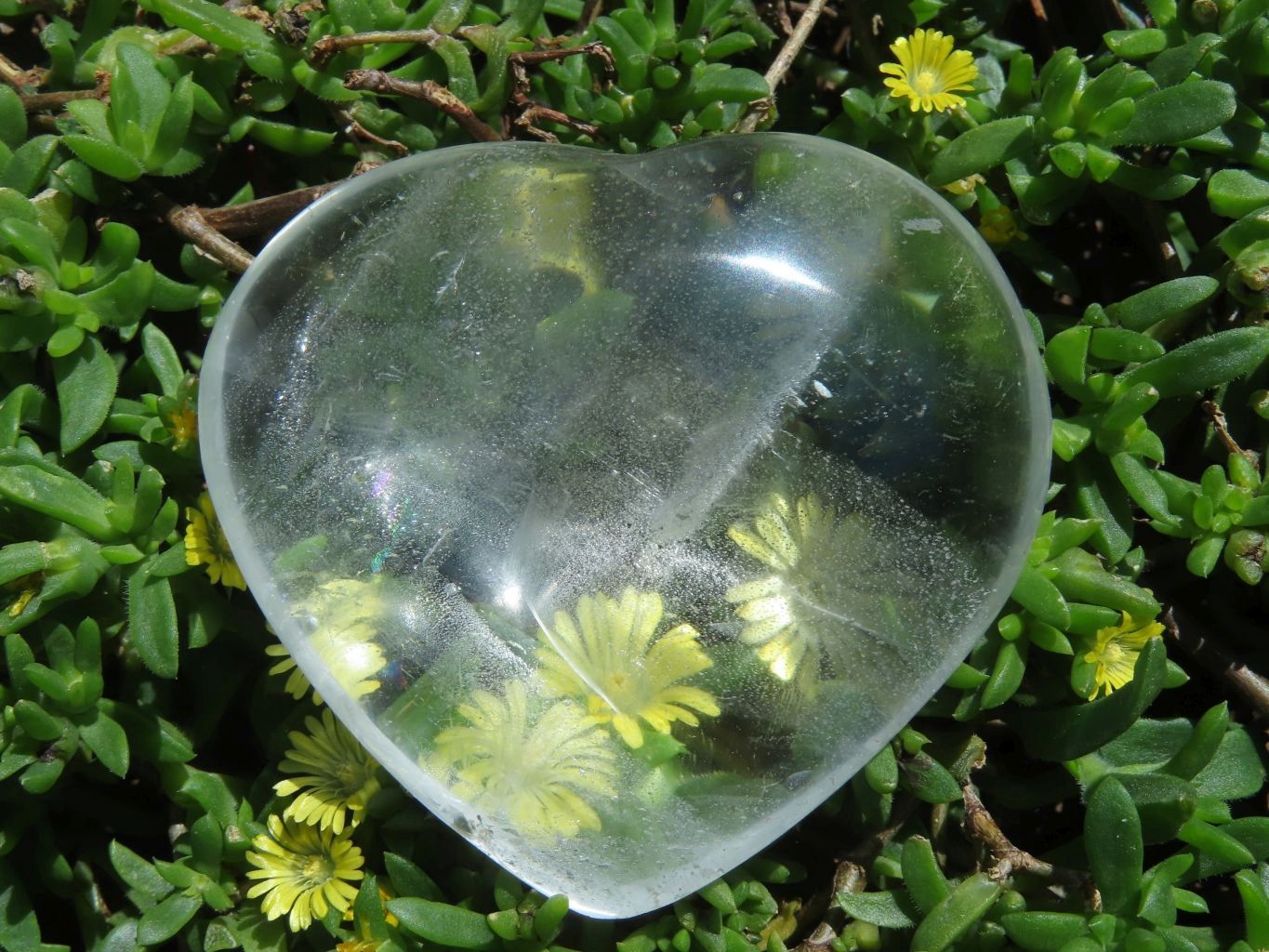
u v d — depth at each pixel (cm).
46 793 18
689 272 15
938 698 17
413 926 16
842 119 19
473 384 15
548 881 15
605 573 15
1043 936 16
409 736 15
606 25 18
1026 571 16
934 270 15
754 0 19
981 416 15
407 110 18
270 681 17
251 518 15
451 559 15
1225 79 18
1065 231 20
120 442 17
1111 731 16
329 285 15
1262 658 18
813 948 16
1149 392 16
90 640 16
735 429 15
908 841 16
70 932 19
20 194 17
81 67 18
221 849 17
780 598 15
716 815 15
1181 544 18
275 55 18
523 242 15
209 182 19
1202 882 18
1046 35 20
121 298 17
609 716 15
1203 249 18
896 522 15
